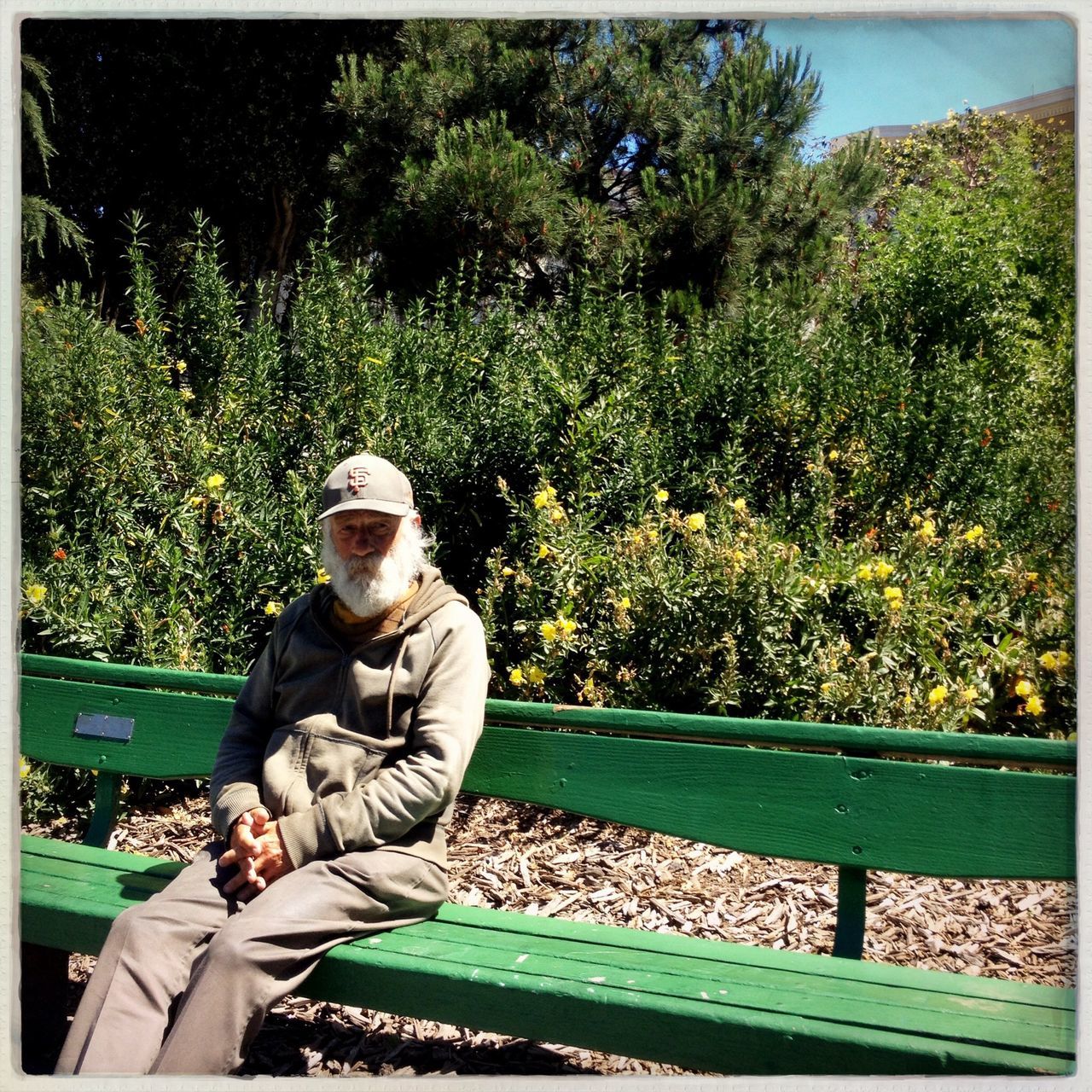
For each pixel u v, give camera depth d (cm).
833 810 223
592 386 469
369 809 219
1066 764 209
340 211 877
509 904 293
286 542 380
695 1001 190
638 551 357
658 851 313
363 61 1098
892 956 264
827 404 459
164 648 365
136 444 440
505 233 707
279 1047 251
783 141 743
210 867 226
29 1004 255
